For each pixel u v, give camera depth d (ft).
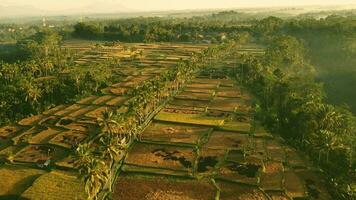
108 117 377.50
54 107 553.64
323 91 555.28
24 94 539.70
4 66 651.25
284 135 440.86
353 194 288.10
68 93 607.78
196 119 485.56
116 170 352.49
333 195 317.42
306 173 353.10
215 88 646.74
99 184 283.38
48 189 310.86
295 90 501.56
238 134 440.45
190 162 369.09
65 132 441.27
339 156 349.41
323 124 383.86
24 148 398.42
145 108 476.95
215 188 323.37
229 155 385.50
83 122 475.72
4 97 524.52
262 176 344.08
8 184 323.98
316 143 361.30
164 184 329.72
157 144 410.52
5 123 489.26
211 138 428.56
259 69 647.97
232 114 509.35
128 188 322.55
